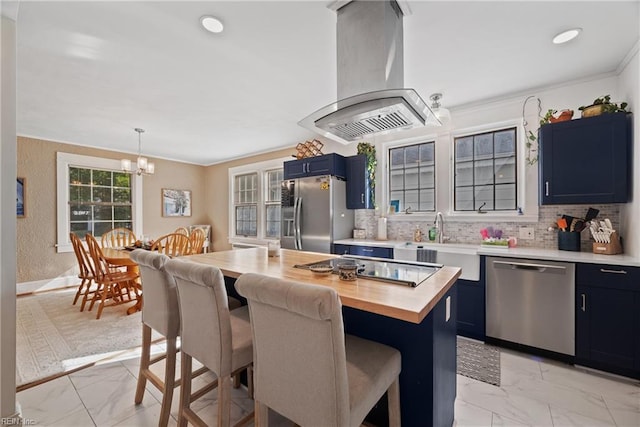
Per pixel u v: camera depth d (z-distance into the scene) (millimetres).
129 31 1939
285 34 1995
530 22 1883
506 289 2531
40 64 2328
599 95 2609
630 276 2029
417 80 2686
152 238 5637
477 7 1745
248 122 3775
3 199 1440
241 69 2447
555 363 2311
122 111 3352
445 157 3502
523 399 1875
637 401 1848
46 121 3658
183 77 2574
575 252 2514
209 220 6609
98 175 5000
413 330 1325
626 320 2049
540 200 2641
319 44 2111
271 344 1028
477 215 3264
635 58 2188
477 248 2857
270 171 5590
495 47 2162
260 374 1081
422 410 1303
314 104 3195
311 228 3977
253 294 997
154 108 3271
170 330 1565
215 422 1673
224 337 1242
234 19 1841
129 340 2746
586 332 2193
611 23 1896
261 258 2117
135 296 4117
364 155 3922
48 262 4406
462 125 3357
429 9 1761
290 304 889
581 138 2428
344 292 1215
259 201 5641
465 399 1877
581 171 2430
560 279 2291
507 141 3178
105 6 1704
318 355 911
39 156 4348
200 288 1287
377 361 1173
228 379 1266
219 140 4664
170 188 5988
